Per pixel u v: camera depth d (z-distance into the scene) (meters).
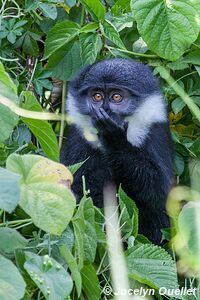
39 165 5.93
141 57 10.22
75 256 6.54
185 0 9.43
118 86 9.46
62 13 10.33
